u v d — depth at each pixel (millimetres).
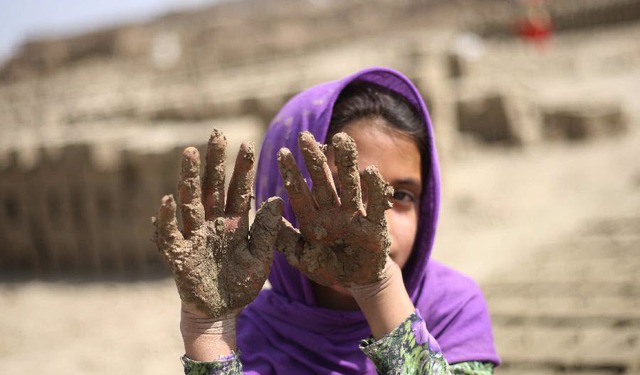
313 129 2072
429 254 2162
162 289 9609
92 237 10883
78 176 10789
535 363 5035
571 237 8969
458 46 23203
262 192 2195
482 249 9750
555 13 48688
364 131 2051
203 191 1684
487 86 19969
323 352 2061
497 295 6770
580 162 15703
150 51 67188
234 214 1689
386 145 2041
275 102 16328
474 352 2104
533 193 13141
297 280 2139
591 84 27625
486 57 31047
